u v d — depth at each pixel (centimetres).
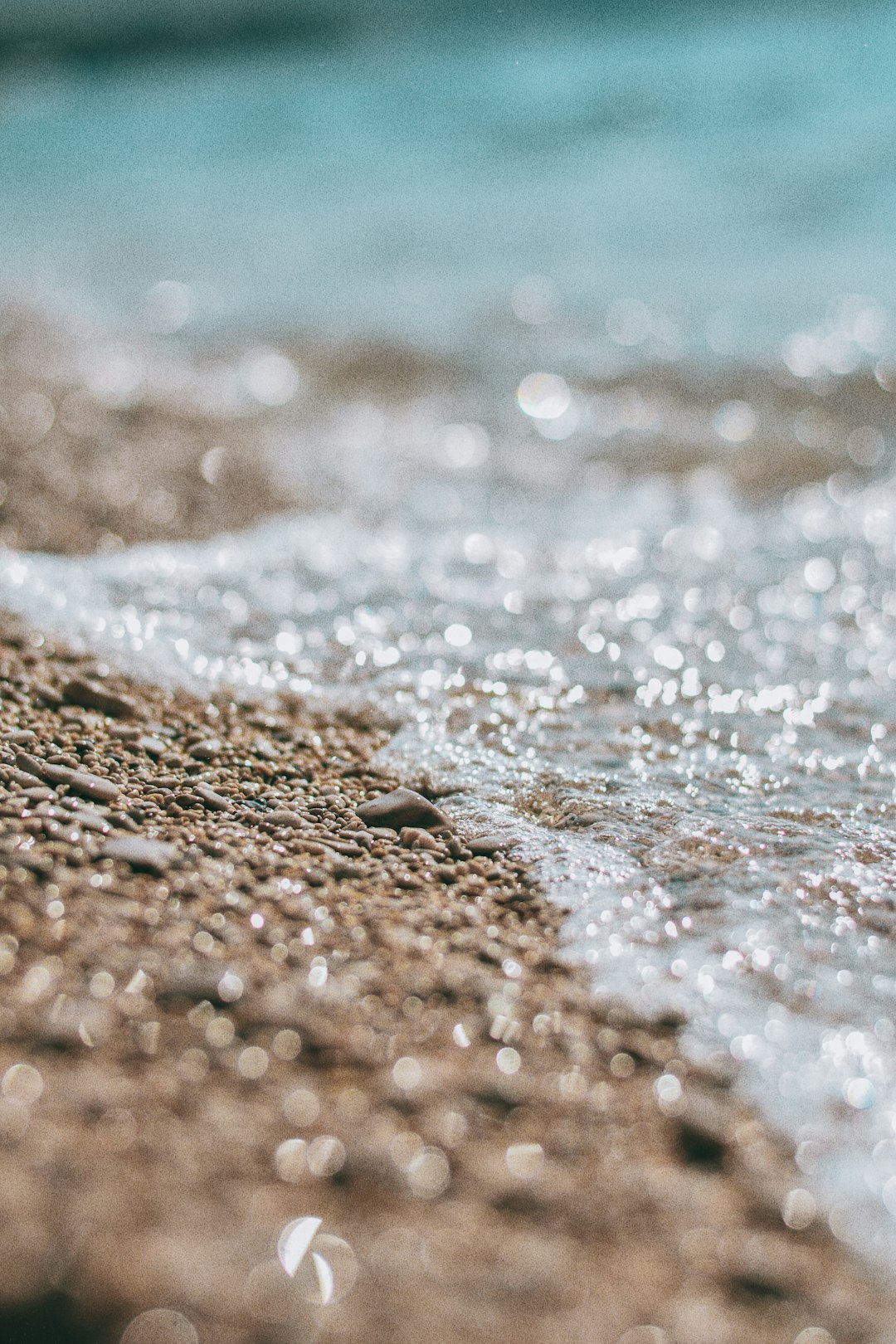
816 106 433
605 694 103
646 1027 84
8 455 128
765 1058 83
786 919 88
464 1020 83
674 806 94
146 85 562
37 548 114
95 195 382
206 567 114
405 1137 80
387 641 107
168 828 89
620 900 88
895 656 108
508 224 313
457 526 125
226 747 96
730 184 341
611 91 491
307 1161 79
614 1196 79
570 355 200
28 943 84
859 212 301
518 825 92
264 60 586
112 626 105
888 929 88
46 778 91
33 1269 76
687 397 177
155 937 85
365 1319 76
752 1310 77
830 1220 79
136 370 183
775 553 121
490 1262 78
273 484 134
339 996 83
